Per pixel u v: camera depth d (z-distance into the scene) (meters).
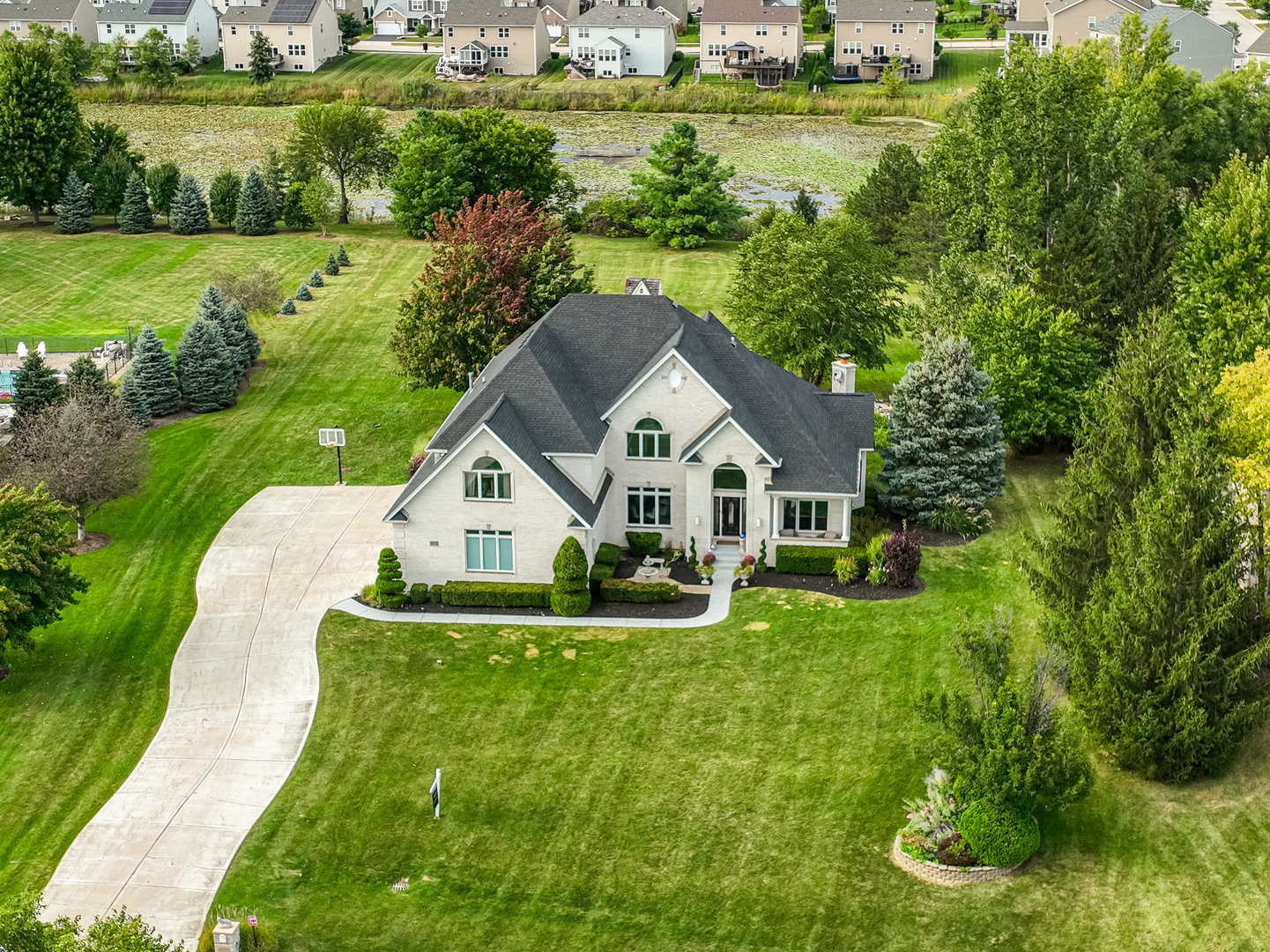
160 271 104.25
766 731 45.88
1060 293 71.38
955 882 38.66
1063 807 39.12
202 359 76.25
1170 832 40.22
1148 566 41.50
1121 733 41.78
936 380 60.56
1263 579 45.59
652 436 57.50
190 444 71.75
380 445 71.44
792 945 36.72
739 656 50.38
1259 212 69.38
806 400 61.34
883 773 43.41
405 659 50.66
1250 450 48.72
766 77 180.00
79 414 61.78
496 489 54.16
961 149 86.56
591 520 54.50
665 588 54.03
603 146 148.00
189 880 39.38
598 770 44.12
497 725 46.59
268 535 61.19
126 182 116.38
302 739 46.06
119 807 42.69
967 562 57.50
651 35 184.25
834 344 73.81
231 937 35.12
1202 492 41.91
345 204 120.44
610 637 51.88
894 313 78.62
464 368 71.12
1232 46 146.00
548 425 55.94
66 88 117.06
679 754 44.81
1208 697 41.50
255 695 48.62
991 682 40.19
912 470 60.72
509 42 187.00
